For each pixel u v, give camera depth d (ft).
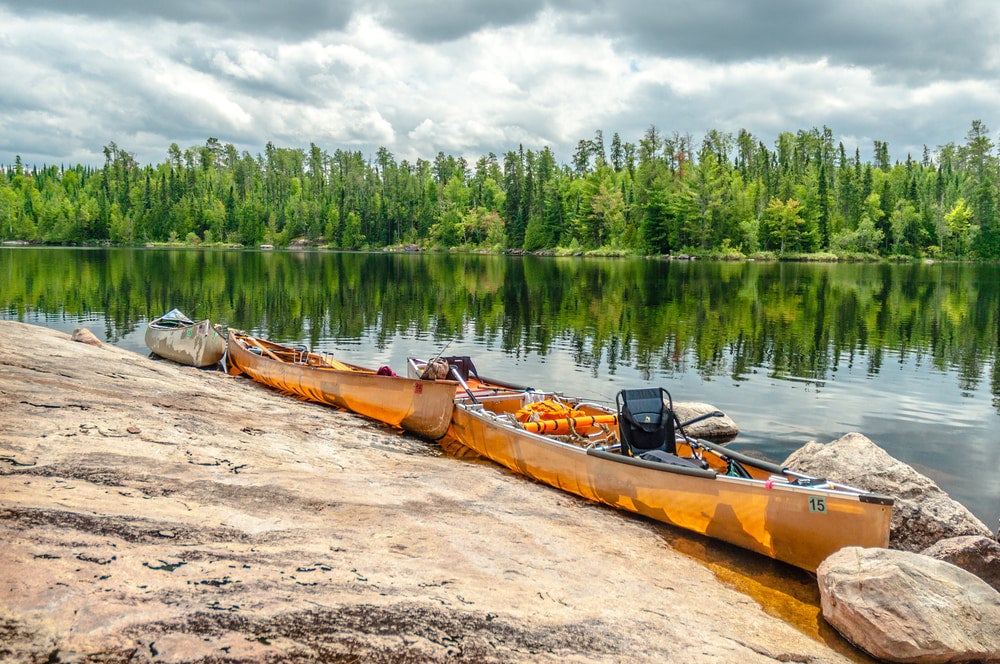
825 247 324.60
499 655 13.34
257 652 12.07
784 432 38.88
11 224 439.63
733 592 19.35
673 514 23.50
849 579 17.38
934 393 48.75
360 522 19.72
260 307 98.22
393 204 451.12
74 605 12.50
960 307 105.19
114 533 15.97
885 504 19.35
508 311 96.73
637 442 26.48
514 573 17.65
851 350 66.74
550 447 27.25
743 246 313.53
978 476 31.83
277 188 510.99
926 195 378.94
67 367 33.78
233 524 18.08
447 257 315.17
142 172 523.29
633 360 60.70
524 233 389.80
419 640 13.34
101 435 23.47
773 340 72.23
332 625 13.35
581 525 23.02
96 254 274.36
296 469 24.57
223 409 33.17
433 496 23.79
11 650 11.09
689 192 310.86
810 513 20.57
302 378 42.24
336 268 201.67
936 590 16.78
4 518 15.42
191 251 355.36
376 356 61.98
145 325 76.02
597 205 342.85
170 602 13.23
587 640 14.53
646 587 18.34
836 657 16.11
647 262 267.59
